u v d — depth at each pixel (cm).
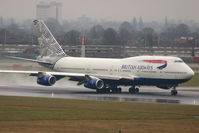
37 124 13075
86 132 12069
